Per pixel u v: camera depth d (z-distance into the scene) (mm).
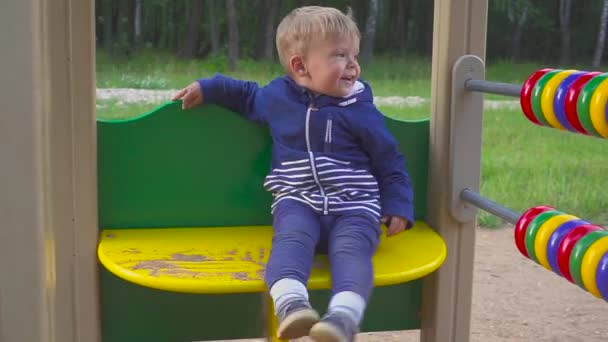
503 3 12617
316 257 1522
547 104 1310
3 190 1184
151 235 1647
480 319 2918
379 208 1527
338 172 1538
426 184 1817
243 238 1644
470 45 1735
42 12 1198
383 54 11703
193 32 11102
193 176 1702
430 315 1811
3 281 1201
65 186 1593
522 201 4969
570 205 4926
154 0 11094
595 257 1109
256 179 1728
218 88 1661
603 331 2818
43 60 1201
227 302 1772
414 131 1798
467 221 1769
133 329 1732
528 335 2760
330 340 1244
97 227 1633
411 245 1621
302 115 1592
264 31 11070
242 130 1708
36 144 1185
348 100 1606
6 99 1168
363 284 1356
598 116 1136
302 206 1504
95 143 1608
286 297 1308
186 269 1440
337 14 1598
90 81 1581
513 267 3645
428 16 12016
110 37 11016
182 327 1759
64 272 1613
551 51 12930
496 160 5980
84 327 1635
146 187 1686
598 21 12875
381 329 1841
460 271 1795
